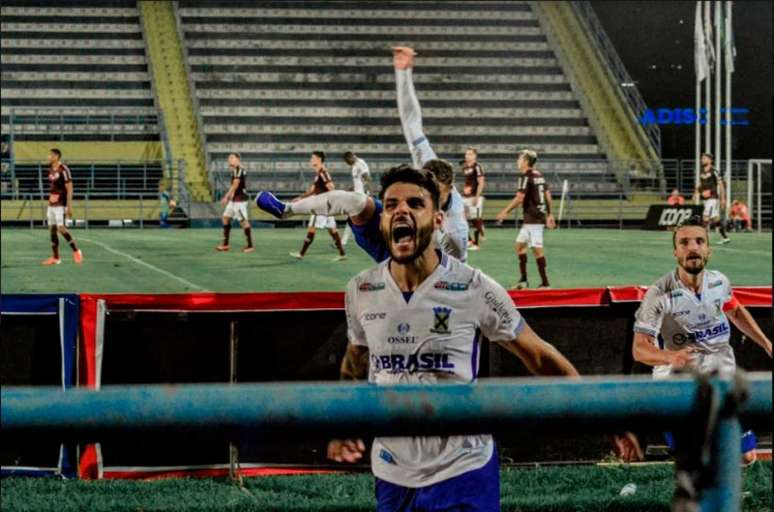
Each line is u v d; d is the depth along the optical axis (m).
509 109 52.16
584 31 55.19
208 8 54.16
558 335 9.59
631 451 4.01
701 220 8.23
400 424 1.65
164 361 9.12
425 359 4.52
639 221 45.78
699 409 1.68
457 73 53.53
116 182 45.00
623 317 9.65
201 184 46.09
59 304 8.90
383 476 4.55
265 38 53.50
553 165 48.84
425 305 4.50
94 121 47.03
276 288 19.09
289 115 50.75
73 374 8.93
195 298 9.09
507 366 9.55
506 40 55.16
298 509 8.05
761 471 8.76
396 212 4.37
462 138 50.94
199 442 1.68
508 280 20.91
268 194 5.91
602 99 52.53
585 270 22.95
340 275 21.36
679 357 7.88
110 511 8.05
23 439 1.56
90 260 24.69
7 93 49.31
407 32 54.62
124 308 9.02
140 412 1.58
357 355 4.88
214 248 28.75
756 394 1.67
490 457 4.56
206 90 50.91
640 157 49.81
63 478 8.95
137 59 52.00
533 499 8.24
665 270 23.03
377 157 49.91
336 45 53.59
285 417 1.62
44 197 43.66
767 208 46.59
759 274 22.33
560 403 1.67
